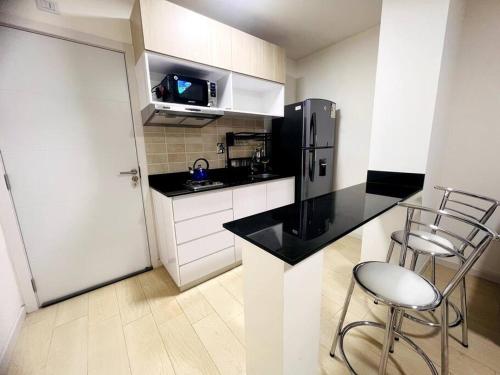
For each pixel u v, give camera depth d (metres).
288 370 0.87
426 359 1.00
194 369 1.20
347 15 2.12
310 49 2.85
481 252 0.79
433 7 1.40
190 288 1.89
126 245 2.04
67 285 1.79
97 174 1.83
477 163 1.90
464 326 1.27
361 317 1.51
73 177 1.73
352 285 1.12
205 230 1.90
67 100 1.65
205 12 2.04
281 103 2.59
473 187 1.94
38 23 1.49
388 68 1.64
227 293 1.82
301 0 1.89
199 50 1.81
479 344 1.29
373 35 2.35
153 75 2.03
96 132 1.79
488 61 1.75
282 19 2.17
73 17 1.60
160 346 1.34
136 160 2.01
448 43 1.48
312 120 2.51
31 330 1.47
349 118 2.70
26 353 1.31
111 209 1.93
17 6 1.42
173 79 1.76
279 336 0.82
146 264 2.18
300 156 2.59
